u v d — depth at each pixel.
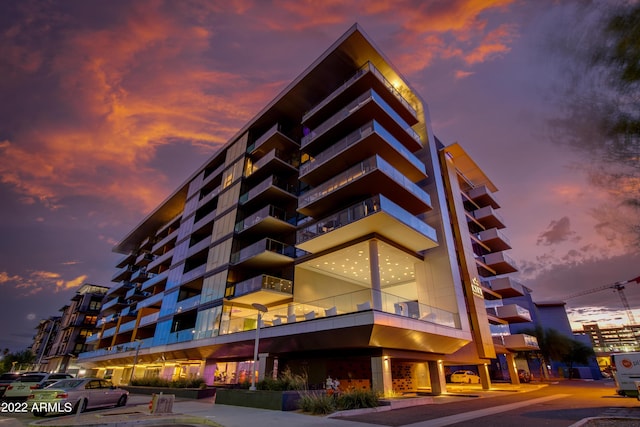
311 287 26.61
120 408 14.83
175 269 36.78
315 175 25.00
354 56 26.12
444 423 9.67
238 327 22.98
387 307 17.16
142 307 42.09
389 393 16.61
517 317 33.75
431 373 21.84
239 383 24.14
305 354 20.86
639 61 5.92
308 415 11.44
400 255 24.31
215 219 32.78
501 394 20.81
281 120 32.78
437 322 20.20
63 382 13.91
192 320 32.88
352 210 21.11
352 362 21.00
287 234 28.30
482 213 39.44
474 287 28.16
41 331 95.69
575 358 47.94
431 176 27.78
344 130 24.61
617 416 10.11
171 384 22.53
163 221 51.28
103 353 43.75
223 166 36.28
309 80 28.17
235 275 27.34
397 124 24.17
